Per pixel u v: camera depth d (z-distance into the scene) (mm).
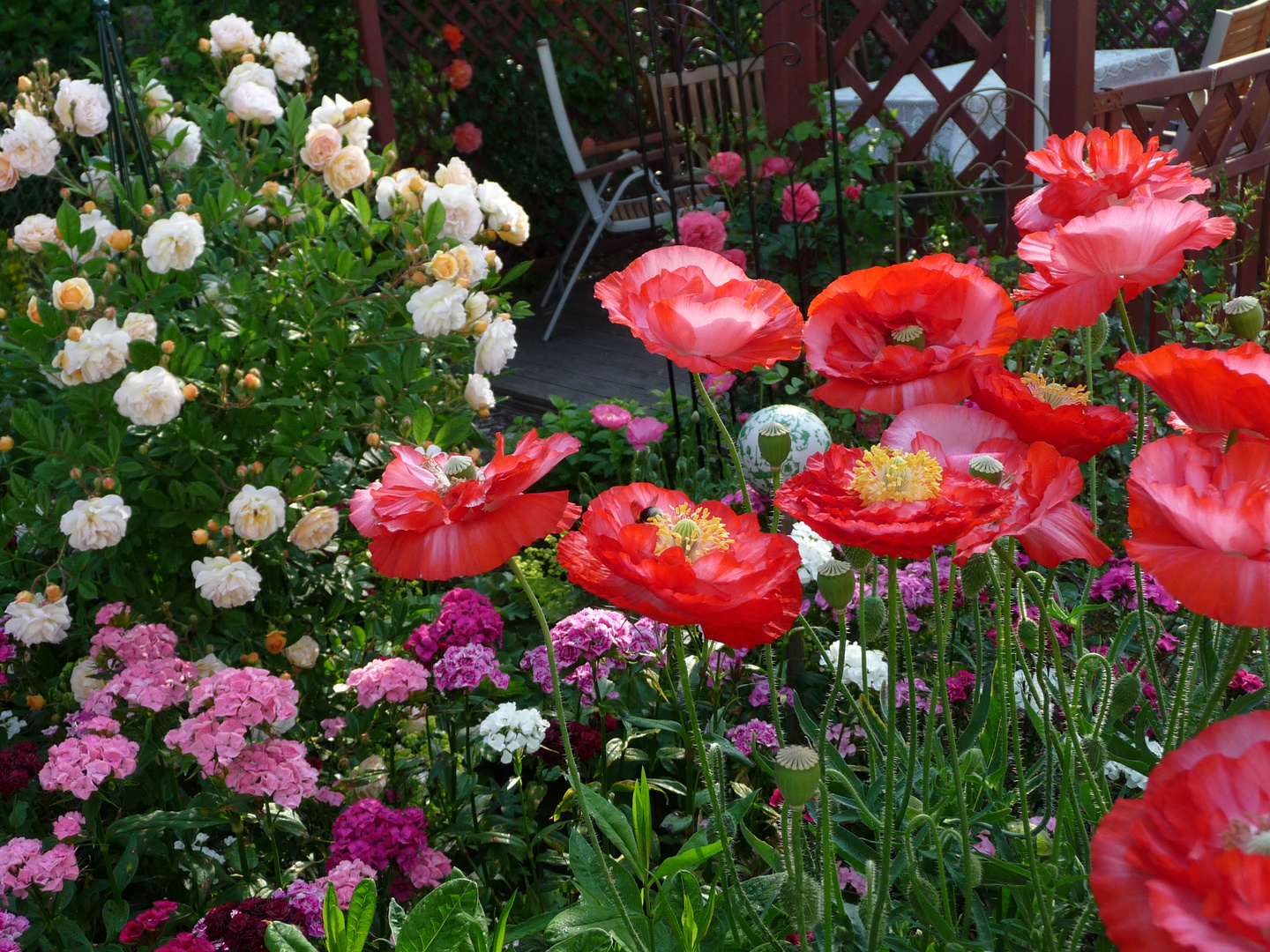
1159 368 844
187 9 5492
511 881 2088
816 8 4008
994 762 1283
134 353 2197
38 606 2191
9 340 2369
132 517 2352
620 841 1164
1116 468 3227
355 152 2596
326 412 2482
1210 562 716
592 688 2141
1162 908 553
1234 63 3975
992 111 3854
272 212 2809
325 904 1075
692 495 2932
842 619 1030
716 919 1216
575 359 5320
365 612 2740
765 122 4453
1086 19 3494
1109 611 2195
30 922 1767
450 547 936
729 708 2207
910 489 910
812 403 3418
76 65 5309
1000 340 1078
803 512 911
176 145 2756
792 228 4059
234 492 2383
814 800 1251
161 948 1438
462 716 2182
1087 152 1281
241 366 2455
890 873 1098
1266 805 588
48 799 1915
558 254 7266
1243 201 4000
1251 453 768
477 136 6738
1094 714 1438
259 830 2160
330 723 2293
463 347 2709
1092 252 1043
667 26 3223
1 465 2572
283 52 2955
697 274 1116
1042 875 1054
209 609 2393
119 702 2070
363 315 2600
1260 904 519
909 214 4488
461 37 6598
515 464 946
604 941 1215
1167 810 592
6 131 2568
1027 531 924
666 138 3127
